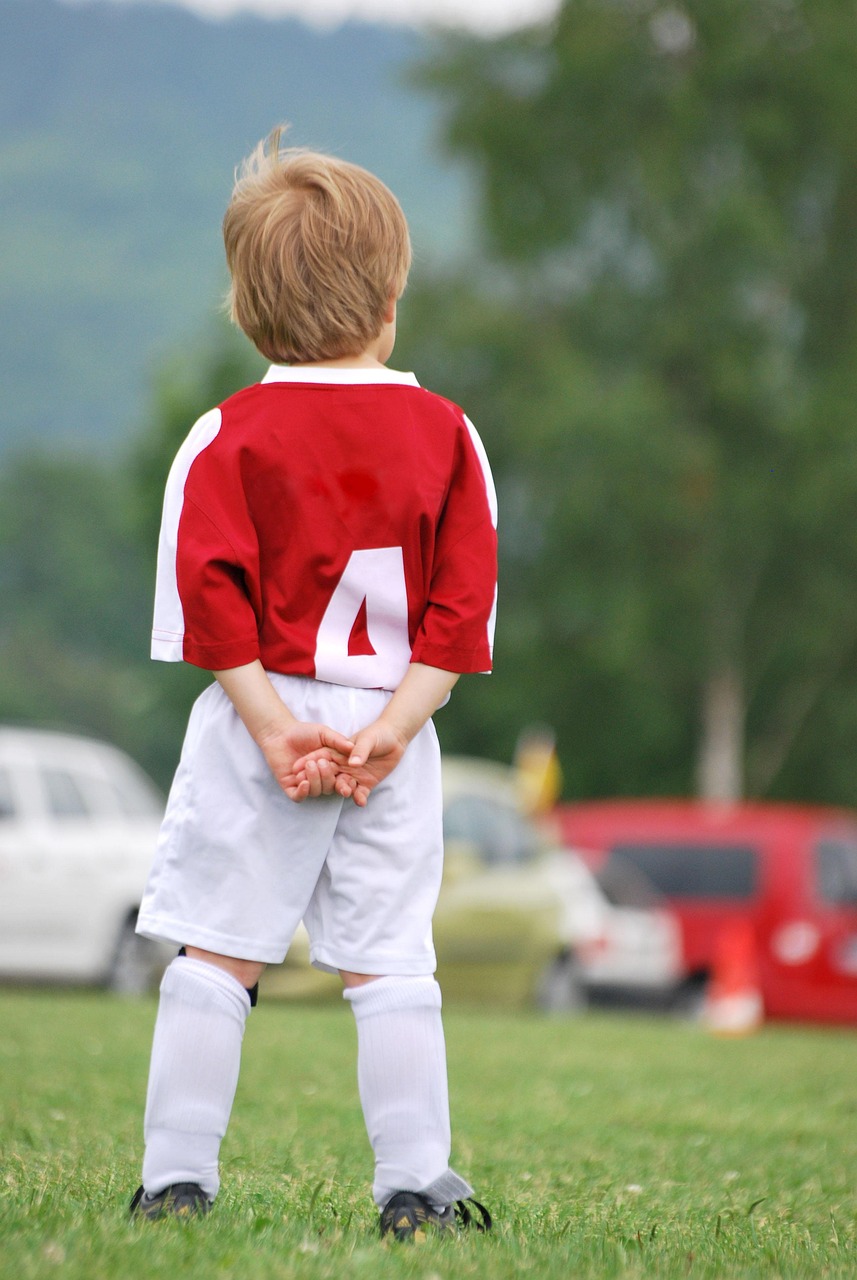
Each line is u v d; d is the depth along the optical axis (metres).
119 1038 28.02
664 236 103.75
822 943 53.00
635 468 98.75
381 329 11.45
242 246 11.42
